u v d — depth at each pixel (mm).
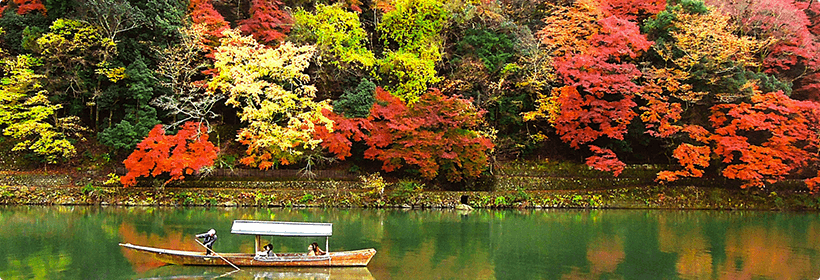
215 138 37781
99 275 16391
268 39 36281
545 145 40188
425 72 36594
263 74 32000
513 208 34031
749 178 32844
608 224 28094
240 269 17344
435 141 32844
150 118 33688
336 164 36781
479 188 36125
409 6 39438
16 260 18141
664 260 19906
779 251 21703
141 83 33438
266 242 21781
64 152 32875
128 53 34906
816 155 33969
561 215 31500
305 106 32750
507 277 17031
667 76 33969
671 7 36469
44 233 22859
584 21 38500
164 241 21406
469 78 36438
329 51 36812
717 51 33938
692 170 33531
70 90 36250
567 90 34719
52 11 35438
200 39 34719
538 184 36656
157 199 31547
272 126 31953
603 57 34406
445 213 31656
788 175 37594
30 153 34688
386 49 40031
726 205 35156
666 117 33875
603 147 38594
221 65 31766
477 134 34344
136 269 17188
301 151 34438
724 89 34719
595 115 34000
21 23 36438
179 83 34656
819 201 35156
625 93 34688
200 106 34500
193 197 31766
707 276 17703
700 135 34312
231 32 32500
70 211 29094
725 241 23781
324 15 37781
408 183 33844
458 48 38844
